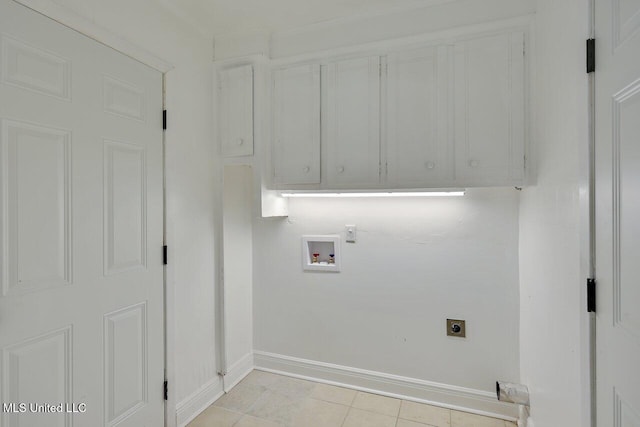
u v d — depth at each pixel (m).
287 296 2.34
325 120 1.99
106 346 1.44
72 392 1.30
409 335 2.06
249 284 2.38
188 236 1.91
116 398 1.48
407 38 1.81
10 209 1.12
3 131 1.10
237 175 2.28
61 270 1.27
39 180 1.20
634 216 0.75
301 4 1.83
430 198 2.02
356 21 1.94
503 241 1.88
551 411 1.30
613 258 0.84
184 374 1.86
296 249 2.31
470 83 1.71
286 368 2.34
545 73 1.43
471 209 1.94
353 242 2.18
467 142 1.71
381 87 1.87
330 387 2.19
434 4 1.78
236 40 2.11
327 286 2.24
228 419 1.87
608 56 0.86
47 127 1.22
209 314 2.07
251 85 2.06
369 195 2.04
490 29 1.68
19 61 1.14
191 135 1.95
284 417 1.88
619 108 0.81
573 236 1.07
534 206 1.58
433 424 1.81
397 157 1.84
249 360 2.38
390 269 2.10
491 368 1.90
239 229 2.29
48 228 1.23
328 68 1.98
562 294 1.17
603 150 0.89
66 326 1.29
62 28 1.27
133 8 1.58
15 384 1.13
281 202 2.24
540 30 1.52
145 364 1.63
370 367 2.14
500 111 1.66
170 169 1.79
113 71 1.47
